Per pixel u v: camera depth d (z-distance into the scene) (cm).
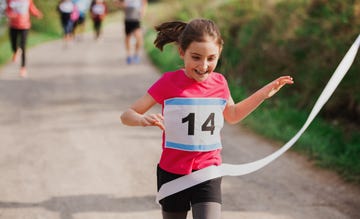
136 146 579
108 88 935
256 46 862
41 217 386
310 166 509
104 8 1983
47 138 607
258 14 912
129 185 454
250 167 276
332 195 432
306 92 703
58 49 1648
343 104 649
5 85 955
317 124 633
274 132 627
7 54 1364
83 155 542
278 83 273
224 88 277
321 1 719
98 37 2000
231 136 638
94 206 407
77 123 680
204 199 268
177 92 269
